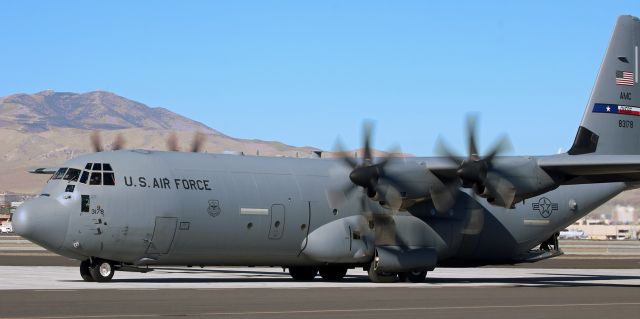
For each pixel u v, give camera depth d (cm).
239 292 6481
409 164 8069
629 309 5394
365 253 8462
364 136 8006
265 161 8475
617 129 9475
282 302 5600
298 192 8350
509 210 9200
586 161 7744
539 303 5766
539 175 8012
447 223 8812
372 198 7950
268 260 8362
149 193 7669
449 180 8150
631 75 9631
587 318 4825
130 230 7594
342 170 8650
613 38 9588
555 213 9438
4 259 13625
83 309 4959
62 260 13375
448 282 8719
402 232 8550
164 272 10088
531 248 9525
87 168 7631
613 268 13200
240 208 8019
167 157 7981
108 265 7788
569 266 13975
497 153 7862
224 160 8250
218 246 7994
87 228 7481
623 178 8406
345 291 6794
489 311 5162
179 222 7750
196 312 4884
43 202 7500
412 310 5178
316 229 8412
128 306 5175
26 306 5109
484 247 9112
